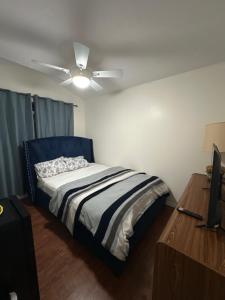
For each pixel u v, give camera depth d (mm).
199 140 2387
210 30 1599
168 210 2662
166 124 2682
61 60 2400
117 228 1470
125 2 1345
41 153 3029
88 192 2061
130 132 3203
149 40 1815
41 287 1382
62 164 3055
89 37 1817
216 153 973
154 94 2779
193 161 2479
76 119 3906
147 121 2916
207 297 759
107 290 1368
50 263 1628
